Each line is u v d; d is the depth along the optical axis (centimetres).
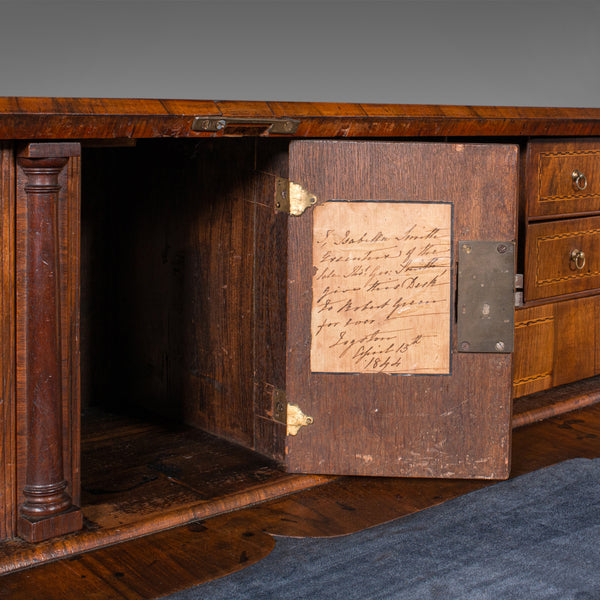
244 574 173
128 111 176
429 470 223
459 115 225
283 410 226
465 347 219
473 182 215
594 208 288
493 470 223
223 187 240
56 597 165
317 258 216
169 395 275
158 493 212
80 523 188
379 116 211
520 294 271
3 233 173
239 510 206
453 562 178
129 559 180
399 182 215
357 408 220
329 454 222
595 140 281
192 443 250
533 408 279
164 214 265
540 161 265
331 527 196
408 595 164
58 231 178
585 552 182
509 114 237
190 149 251
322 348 219
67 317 183
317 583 169
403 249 216
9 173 172
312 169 214
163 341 274
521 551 183
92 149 281
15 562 175
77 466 190
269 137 212
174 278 265
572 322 295
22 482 184
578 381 312
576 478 225
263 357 233
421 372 219
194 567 176
